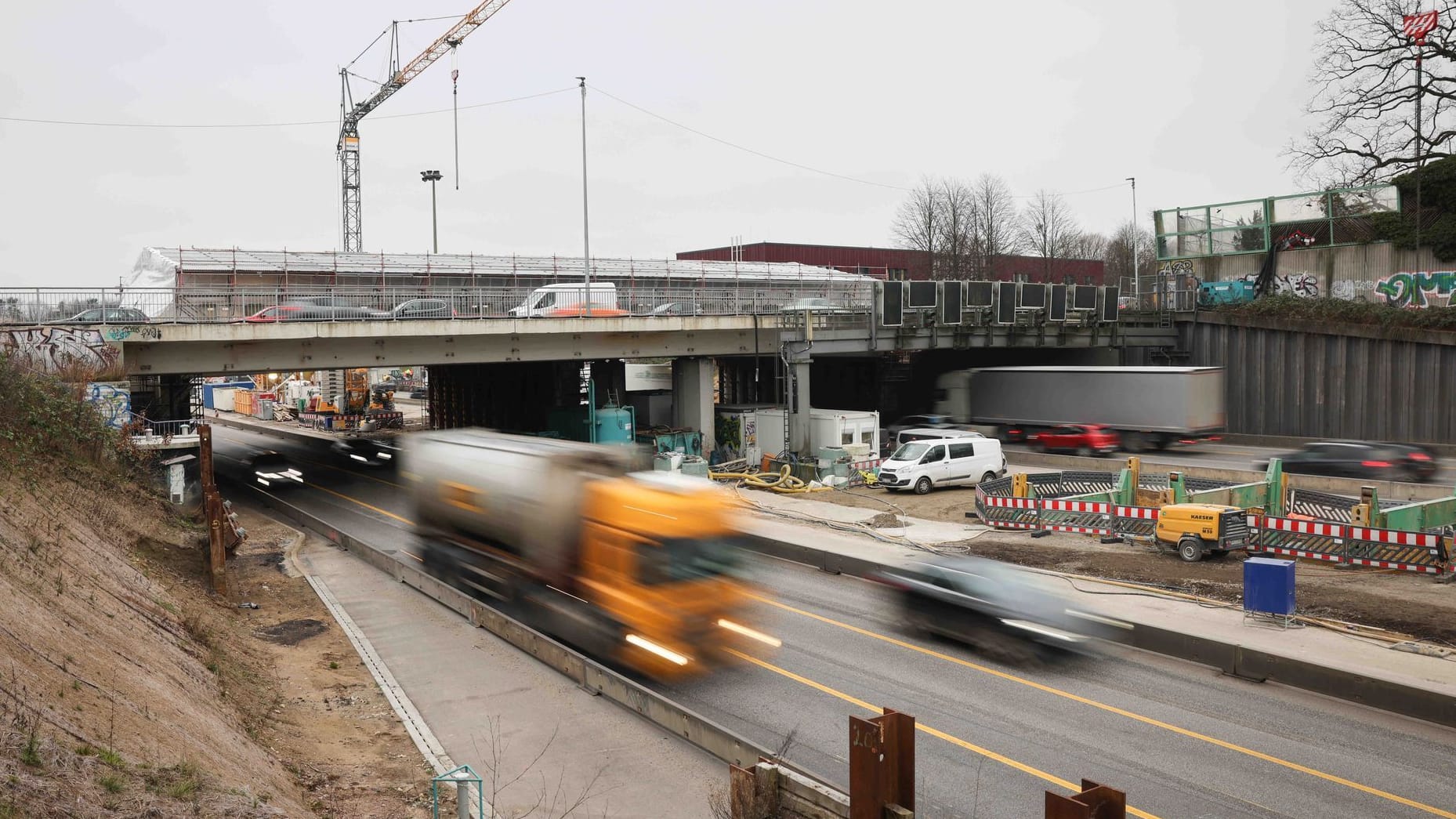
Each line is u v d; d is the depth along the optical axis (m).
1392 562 21.80
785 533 28.98
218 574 20.28
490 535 21.38
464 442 23.39
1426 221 48.59
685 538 16.62
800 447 46.16
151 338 33.19
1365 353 47.09
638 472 19.06
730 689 15.46
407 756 12.59
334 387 70.75
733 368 63.38
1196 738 13.27
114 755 7.92
